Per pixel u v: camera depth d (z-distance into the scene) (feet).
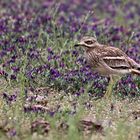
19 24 61.93
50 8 74.64
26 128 38.99
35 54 51.60
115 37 62.13
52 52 52.95
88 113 42.60
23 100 43.11
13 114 40.55
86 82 48.01
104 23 69.46
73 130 35.78
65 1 86.17
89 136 37.52
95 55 47.80
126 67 47.60
